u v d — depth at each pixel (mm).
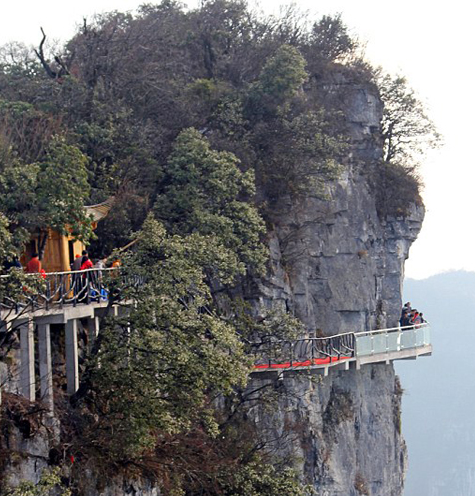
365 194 85750
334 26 92062
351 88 88125
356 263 83375
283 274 75062
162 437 53969
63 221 53875
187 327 48875
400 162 93125
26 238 51250
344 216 82750
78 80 71812
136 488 50688
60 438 47812
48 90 71375
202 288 50156
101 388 49031
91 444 48406
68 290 48156
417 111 93062
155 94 75375
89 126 68250
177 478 53688
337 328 81188
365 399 82062
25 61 76125
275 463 65438
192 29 86125
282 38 89312
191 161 68375
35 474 45719
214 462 57156
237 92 79500
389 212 88188
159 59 80250
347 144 80625
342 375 79938
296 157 78375
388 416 84250
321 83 87500
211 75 84250
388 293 88500
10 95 70688
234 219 67750
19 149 62156
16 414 45438
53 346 51438
